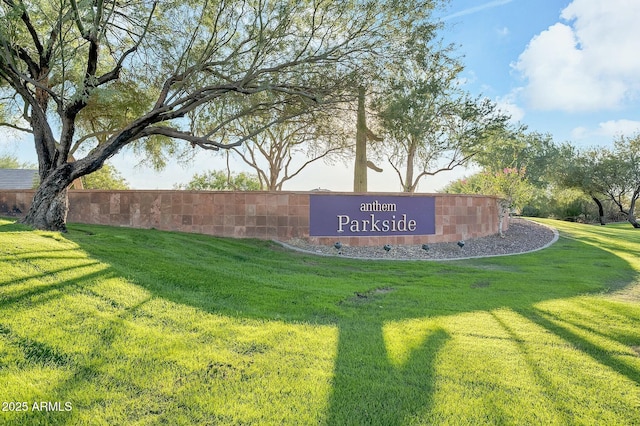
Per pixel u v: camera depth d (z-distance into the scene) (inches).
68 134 354.6
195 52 442.3
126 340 150.9
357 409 116.2
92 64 347.6
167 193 476.1
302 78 436.8
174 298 204.7
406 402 120.6
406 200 520.4
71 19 328.8
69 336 146.4
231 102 483.5
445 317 207.9
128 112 611.2
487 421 112.3
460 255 474.9
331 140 748.6
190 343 154.9
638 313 220.7
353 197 499.2
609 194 1261.1
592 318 210.2
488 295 263.3
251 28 409.1
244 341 160.6
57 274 200.4
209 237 442.3
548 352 161.8
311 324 187.9
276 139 816.9
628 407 121.4
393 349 160.2
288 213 482.3
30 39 410.9
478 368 144.9
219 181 1184.2
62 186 351.9
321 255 433.4
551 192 1443.2
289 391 124.3
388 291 272.8
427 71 616.7
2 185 1000.2
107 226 449.7
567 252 494.6
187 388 123.6
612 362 154.0
